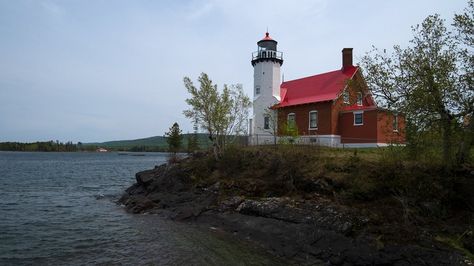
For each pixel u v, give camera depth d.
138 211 23.70
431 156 15.45
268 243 15.56
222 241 16.27
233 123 31.20
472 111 14.16
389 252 12.64
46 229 19.02
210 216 19.77
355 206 15.72
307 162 20.36
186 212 21.09
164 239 16.64
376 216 14.52
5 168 70.00
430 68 14.51
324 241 14.24
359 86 17.30
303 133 35.59
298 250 14.43
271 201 18.09
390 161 16.58
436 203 14.59
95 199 30.62
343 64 37.75
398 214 14.46
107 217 22.16
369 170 17.12
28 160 110.62
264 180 21.41
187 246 15.52
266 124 41.09
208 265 13.21
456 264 11.29
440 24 14.76
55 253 14.80
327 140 34.28
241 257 14.14
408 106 14.92
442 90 14.12
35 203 28.03
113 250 15.09
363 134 32.38
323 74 39.88
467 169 14.77
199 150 33.53
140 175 32.62
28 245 15.97
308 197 17.67
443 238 12.77
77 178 51.19
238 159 25.67
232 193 21.42
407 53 15.38
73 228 19.19
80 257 14.25
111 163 96.06
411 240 12.88
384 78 15.84
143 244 15.89
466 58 14.14
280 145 24.61
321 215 15.54
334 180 17.64
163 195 25.52
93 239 16.88
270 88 41.41
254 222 17.30
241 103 31.58
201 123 29.77
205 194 22.73
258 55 42.53
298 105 37.50
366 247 13.16
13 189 37.06
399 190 15.39
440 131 14.66
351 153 22.23
